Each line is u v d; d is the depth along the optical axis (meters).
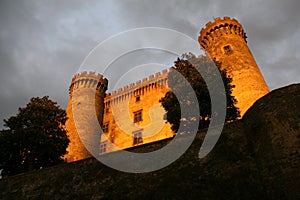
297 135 11.38
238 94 28.58
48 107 24.62
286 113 12.21
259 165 12.02
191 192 12.30
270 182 11.19
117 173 14.80
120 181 14.33
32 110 23.80
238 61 32.47
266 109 13.03
